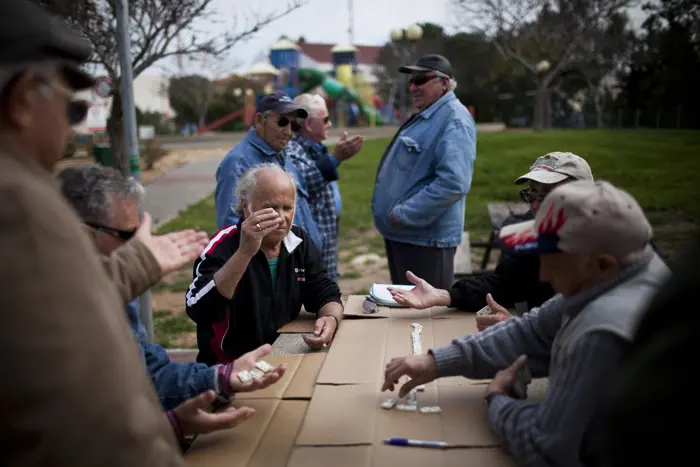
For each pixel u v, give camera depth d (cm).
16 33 98
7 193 93
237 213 280
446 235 414
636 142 2098
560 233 140
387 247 439
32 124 102
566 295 148
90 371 94
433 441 163
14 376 90
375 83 5831
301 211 405
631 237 137
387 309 279
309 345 240
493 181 1430
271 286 273
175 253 167
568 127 4347
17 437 92
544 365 186
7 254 91
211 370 196
